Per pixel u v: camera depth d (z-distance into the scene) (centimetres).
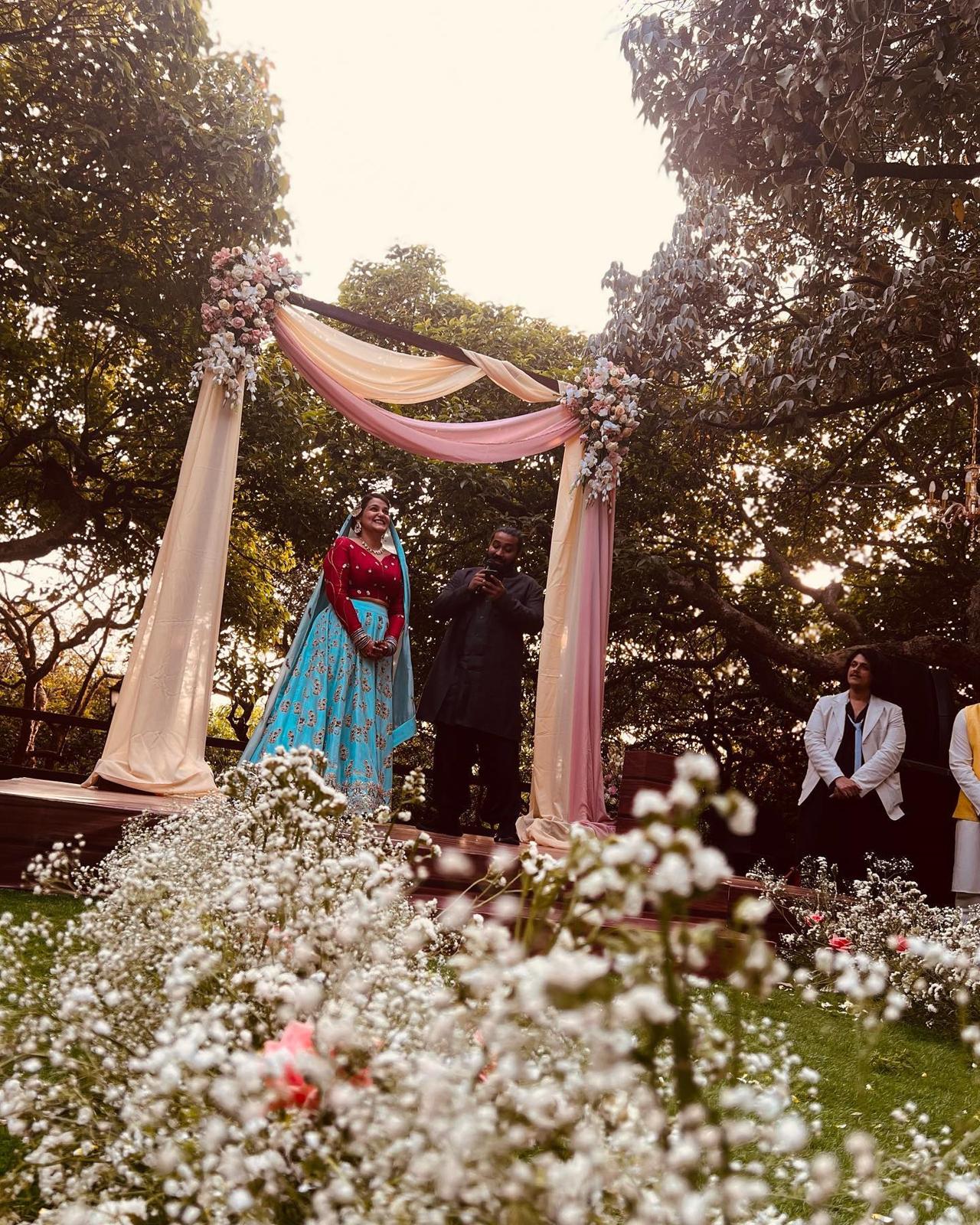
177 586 529
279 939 116
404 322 1368
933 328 871
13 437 1111
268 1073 80
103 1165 101
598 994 59
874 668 608
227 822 178
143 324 1061
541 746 628
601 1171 70
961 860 562
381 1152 77
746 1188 67
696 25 743
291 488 1159
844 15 664
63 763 1402
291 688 529
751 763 1420
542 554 1113
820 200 791
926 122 693
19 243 895
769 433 1145
